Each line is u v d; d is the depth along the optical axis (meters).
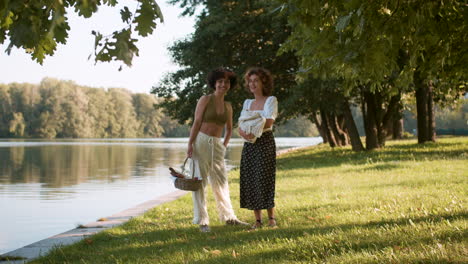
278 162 19.25
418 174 10.34
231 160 26.62
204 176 5.45
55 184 14.66
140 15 1.55
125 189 13.21
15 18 1.50
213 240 4.84
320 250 3.92
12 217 8.66
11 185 14.42
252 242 4.47
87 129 102.44
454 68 5.02
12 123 92.31
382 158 15.88
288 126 118.88
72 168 21.61
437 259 3.26
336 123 28.72
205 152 5.42
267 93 5.48
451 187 7.73
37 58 1.74
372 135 20.64
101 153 36.97
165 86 22.62
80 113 100.56
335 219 5.49
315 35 3.76
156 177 16.92
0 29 1.64
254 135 5.20
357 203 6.64
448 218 4.88
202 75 20.66
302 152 26.80
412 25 3.54
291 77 20.92
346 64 3.91
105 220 6.80
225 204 5.63
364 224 5.02
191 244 4.70
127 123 116.50
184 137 130.00
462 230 4.13
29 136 95.50
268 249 4.12
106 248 4.79
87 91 109.00
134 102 125.12
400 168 12.02
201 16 20.73
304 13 3.54
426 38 3.93
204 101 5.40
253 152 5.32
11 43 1.50
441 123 77.06
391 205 6.16
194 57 20.28
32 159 28.80
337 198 7.43
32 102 95.94
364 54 3.55
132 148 48.31
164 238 5.16
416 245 3.79
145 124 124.00
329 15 3.75
